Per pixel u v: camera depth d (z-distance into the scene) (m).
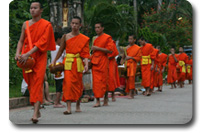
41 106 8.49
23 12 15.57
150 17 26.45
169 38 25.31
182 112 7.78
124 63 11.97
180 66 17.06
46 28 6.23
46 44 6.19
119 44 17.23
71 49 7.49
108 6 15.88
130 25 17.66
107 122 6.50
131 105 9.14
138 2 27.14
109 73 9.84
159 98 11.09
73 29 7.48
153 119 6.85
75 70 7.45
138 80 18.17
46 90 9.38
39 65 6.23
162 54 14.74
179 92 13.64
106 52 8.77
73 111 7.96
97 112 7.77
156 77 14.02
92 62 8.80
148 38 21.66
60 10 12.45
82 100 10.02
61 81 8.73
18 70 12.17
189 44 25.11
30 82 6.32
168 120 6.77
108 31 16.28
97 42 8.84
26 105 9.05
